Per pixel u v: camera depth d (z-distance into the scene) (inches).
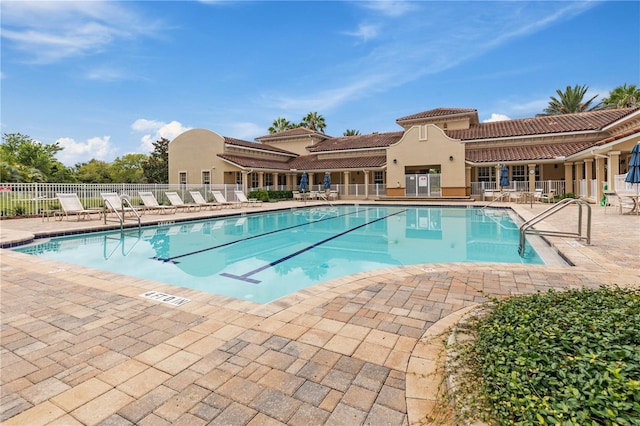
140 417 85.4
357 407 88.3
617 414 63.9
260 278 271.3
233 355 115.3
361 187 1119.0
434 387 95.1
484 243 403.2
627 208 524.4
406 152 1012.5
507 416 71.3
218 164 1097.4
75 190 663.1
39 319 146.3
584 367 77.4
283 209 790.5
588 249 274.4
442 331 128.8
